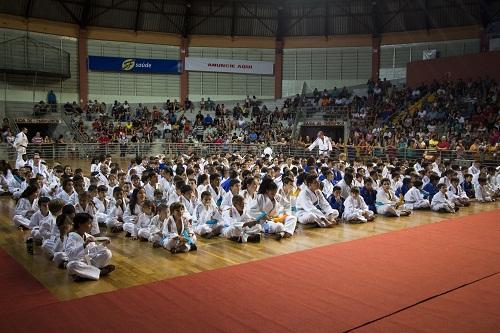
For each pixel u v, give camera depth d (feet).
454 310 15.07
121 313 15.06
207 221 26.84
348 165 48.98
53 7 85.25
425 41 91.66
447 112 76.38
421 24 91.35
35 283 18.49
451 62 84.58
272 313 14.90
